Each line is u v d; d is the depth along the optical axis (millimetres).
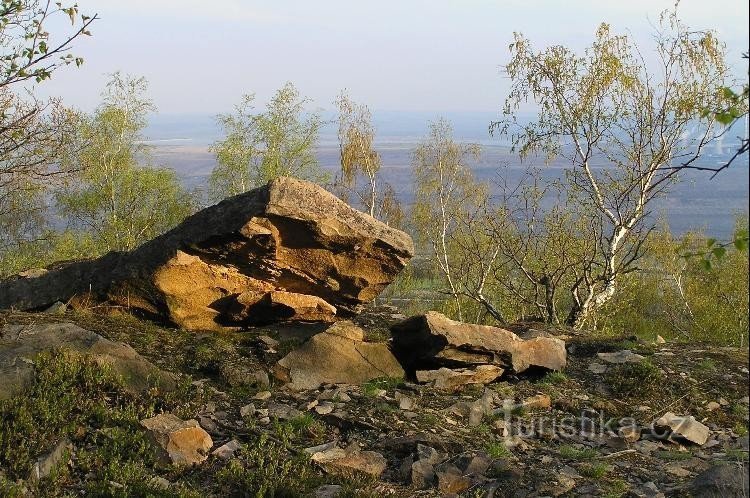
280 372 8250
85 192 27688
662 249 21250
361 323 10695
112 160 27484
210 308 9734
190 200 30047
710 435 7859
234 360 8570
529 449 7129
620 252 16812
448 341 8656
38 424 6434
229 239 9125
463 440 7055
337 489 5988
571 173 16406
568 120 16922
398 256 9664
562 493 6105
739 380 9211
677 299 22703
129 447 6410
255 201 9109
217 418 7125
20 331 7961
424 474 6281
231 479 6078
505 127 17781
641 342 10547
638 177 15930
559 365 9305
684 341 11195
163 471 6230
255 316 9820
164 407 7191
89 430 6578
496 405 8102
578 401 8430
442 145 25781
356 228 9375
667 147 16172
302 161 29078
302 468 6254
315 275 9711
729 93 4152
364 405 7629
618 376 9078
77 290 9664
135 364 7582
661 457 7176
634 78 16531
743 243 3879
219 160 29297
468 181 24656
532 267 16406
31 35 6938
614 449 7305
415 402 7887
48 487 5805
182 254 9305
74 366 7262
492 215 16672
